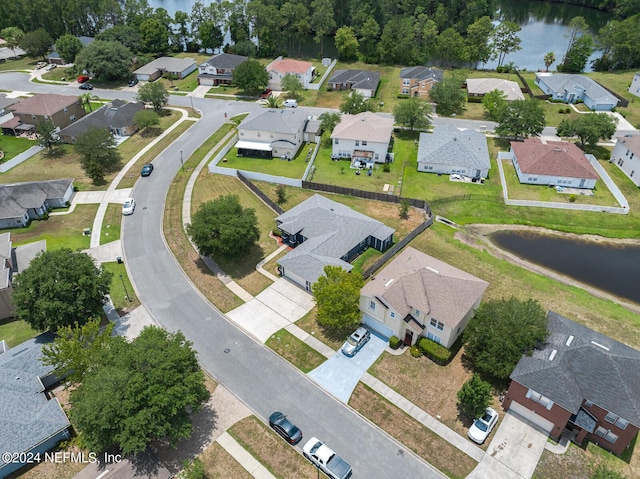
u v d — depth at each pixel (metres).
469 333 41.34
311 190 72.12
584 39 122.69
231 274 54.91
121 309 49.91
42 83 115.75
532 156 75.62
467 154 76.44
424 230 62.75
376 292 44.69
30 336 46.81
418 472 34.72
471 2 145.50
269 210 66.94
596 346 37.78
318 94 110.19
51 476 34.03
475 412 36.72
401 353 44.41
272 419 37.75
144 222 64.44
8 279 48.16
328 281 46.34
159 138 88.94
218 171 76.81
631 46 122.88
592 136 79.88
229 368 43.09
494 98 95.88
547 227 65.25
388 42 128.12
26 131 91.25
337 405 39.72
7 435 34.41
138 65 127.38
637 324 48.06
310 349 44.91
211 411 39.19
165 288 52.88
